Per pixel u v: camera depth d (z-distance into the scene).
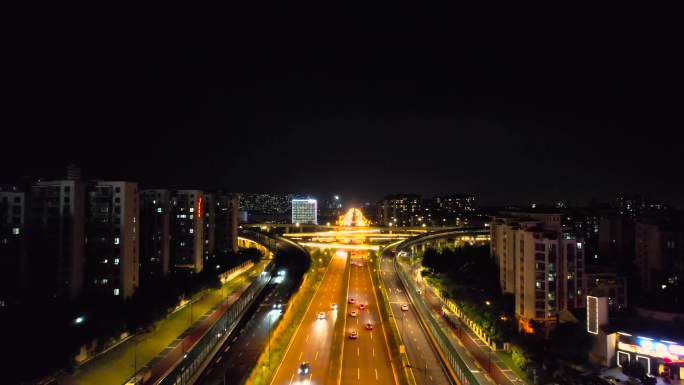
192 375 98.56
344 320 148.62
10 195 140.12
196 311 152.62
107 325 117.94
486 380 101.12
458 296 174.00
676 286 170.75
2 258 138.50
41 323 117.69
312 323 144.50
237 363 109.56
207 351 111.00
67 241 142.62
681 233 177.12
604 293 148.12
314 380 98.44
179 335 128.75
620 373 95.62
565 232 149.12
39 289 140.75
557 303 142.00
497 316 144.75
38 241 142.00
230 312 149.00
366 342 126.06
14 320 119.69
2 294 136.50
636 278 186.00
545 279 141.62
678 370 91.25
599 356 102.75
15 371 95.44
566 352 110.44
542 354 110.25
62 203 144.00
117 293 149.25
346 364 109.00
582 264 145.50
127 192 152.00
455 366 103.00
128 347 117.88
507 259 172.50
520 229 148.62
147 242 191.50
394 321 148.38
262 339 127.81
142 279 174.38
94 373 102.44
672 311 129.50
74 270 143.00
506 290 172.62
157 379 99.31
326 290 197.62
